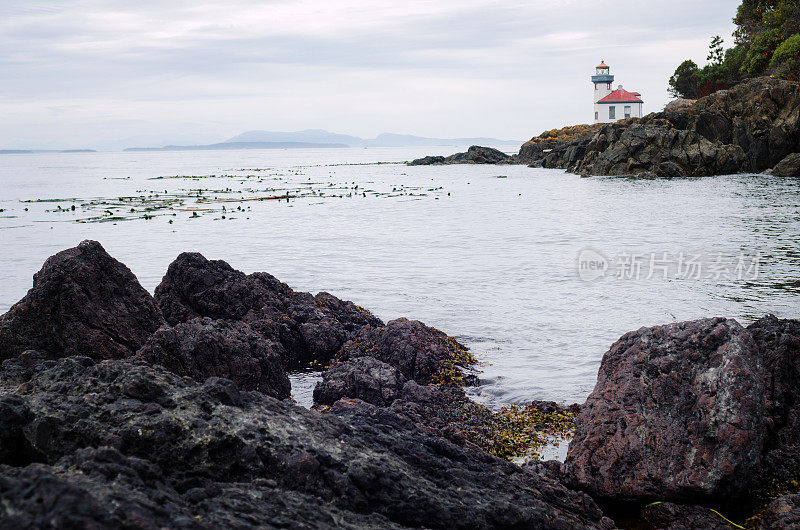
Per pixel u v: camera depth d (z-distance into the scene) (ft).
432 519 21.13
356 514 19.75
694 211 151.94
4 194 254.88
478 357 51.08
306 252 106.01
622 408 29.17
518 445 35.12
